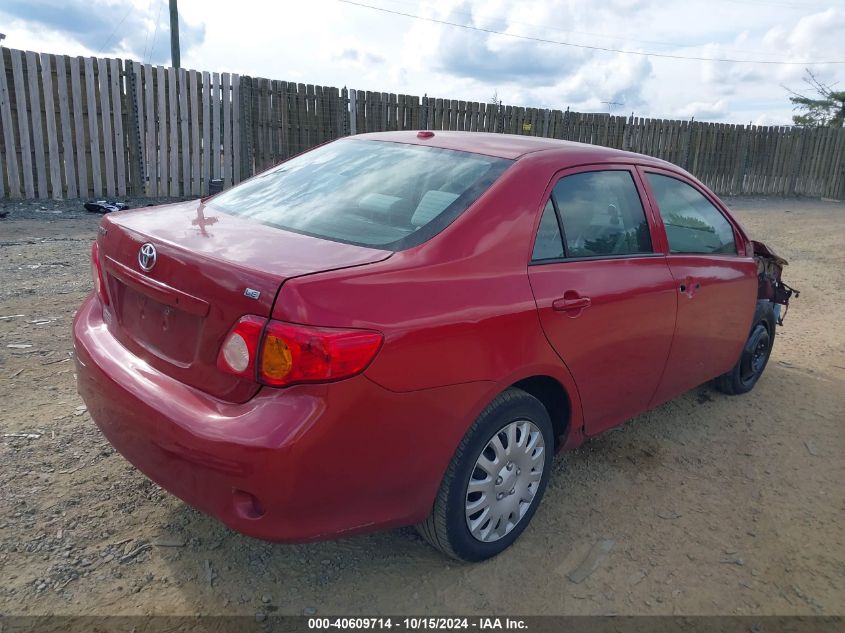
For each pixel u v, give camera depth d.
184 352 2.49
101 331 2.93
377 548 3.04
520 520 3.09
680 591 2.94
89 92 10.31
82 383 2.86
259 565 2.86
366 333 2.30
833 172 23.03
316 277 2.30
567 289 3.05
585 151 3.49
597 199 3.42
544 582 2.92
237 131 11.71
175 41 14.91
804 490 3.86
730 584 3.01
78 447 3.54
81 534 2.92
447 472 2.71
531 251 2.98
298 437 2.21
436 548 2.94
